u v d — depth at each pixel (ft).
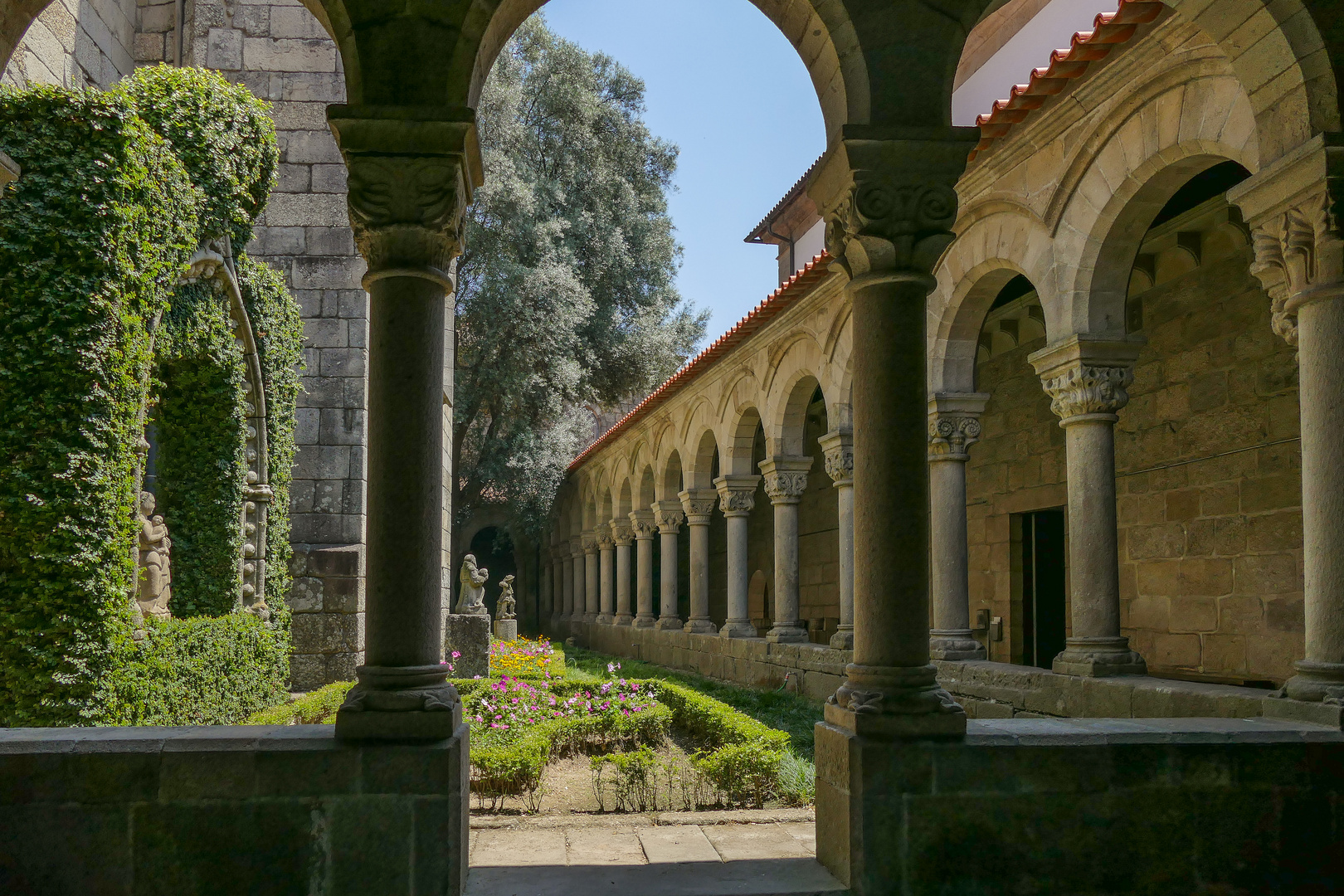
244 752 12.39
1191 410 31.89
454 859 12.66
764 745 23.73
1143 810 13.16
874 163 13.93
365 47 13.41
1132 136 22.66
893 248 13.85
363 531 42.39
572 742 29.55
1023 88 24.25
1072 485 24.41
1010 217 27.45
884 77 14.02
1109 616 23.65
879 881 12.84
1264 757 13.42
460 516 91.76
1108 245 24.11
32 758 12.23
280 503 38.14
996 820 12.98
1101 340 24.00
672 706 35.70
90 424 23.25
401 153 13.33
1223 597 30.30
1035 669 25.57
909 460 13.76
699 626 57.82
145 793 12.28
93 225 23.65
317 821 12.36
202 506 33.94
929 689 13.38
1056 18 34.99
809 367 42.09
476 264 86.84
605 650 77.71
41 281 23.31
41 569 22.58
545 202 92.32
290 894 12.30
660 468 65.87
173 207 27.35
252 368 35.24
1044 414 40.06
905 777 12.93
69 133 23.97
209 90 30.96
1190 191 28.43
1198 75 20.58
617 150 103.30
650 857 16.40
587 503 88.22
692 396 59.11
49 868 12.15
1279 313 16.33
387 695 12.71
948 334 30.78
